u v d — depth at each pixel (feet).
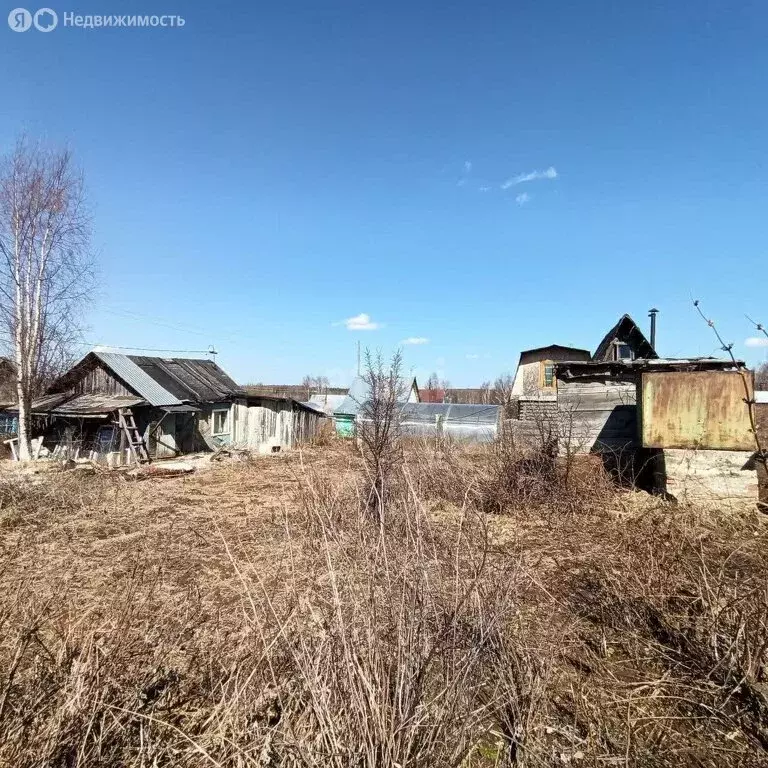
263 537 21.97
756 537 19.69
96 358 58.70
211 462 54.24
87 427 55.52
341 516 13.19
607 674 11.12
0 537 23.48
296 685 8.13
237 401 74.43
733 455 24.02
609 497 25.93
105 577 17.57
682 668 11.14
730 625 11.41
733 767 8.48
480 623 8.79
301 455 16.97
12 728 7.30
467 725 7.83
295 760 7.09
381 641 7.45
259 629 8.09
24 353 50.90
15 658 8.22
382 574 8.74
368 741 6.43
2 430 61.16
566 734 9.20
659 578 14.48
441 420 63.62
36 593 13.58
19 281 50.75
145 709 8.77
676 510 22.71
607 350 77.05
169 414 60.44
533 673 10.18
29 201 50.42
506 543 19.69
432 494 25.58
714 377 24.48
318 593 10.04
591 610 13.82
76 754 7.21
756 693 9.70
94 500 31.22
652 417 25.50
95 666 8.14
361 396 82.89
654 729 9.42
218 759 7.70
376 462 19.12
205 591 15.53
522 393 102.17
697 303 7.28
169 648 10.04
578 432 32.60
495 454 30.94
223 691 8.44
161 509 29.63
